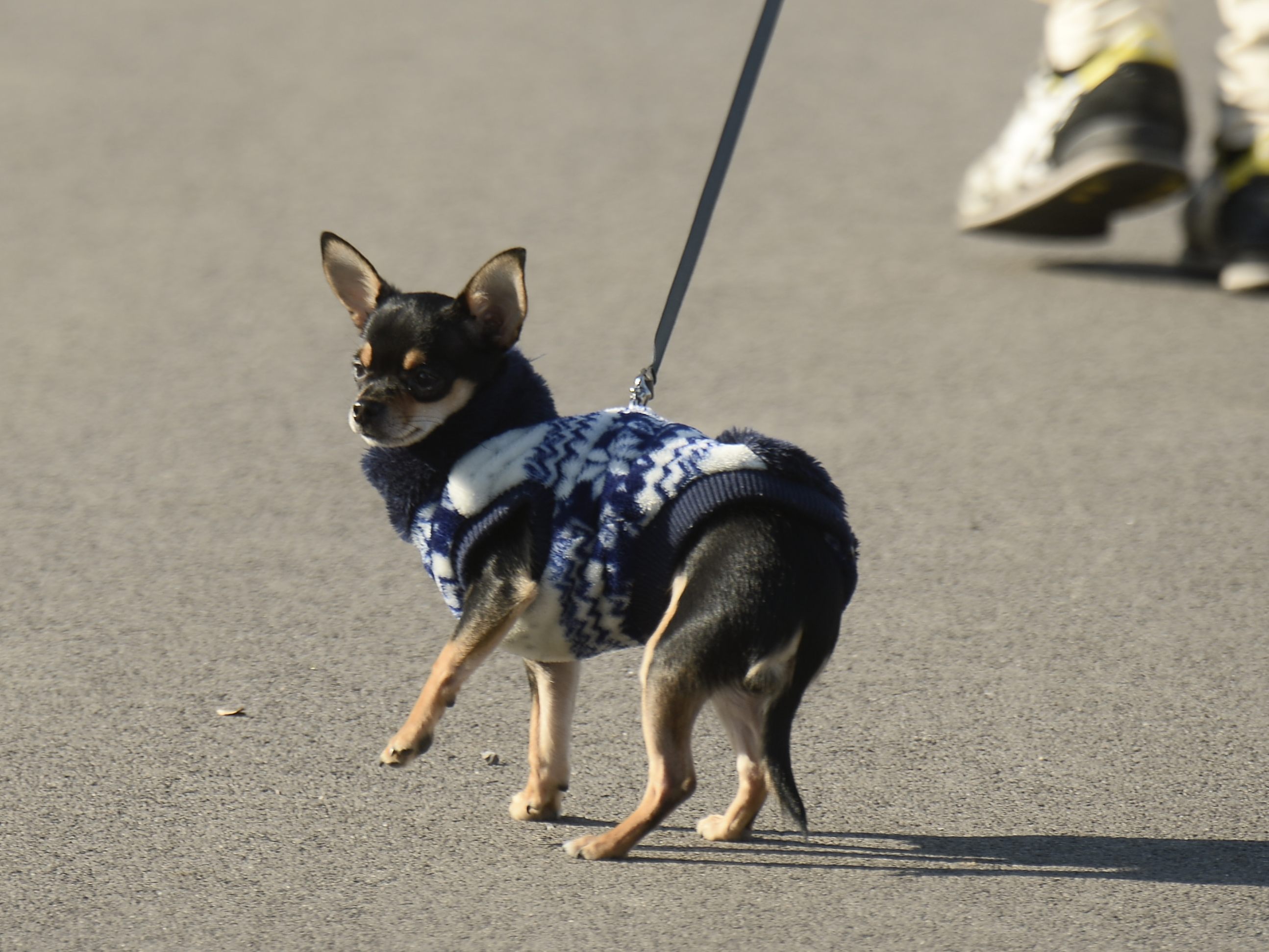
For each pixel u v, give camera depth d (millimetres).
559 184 17844
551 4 27688
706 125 20359
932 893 6164
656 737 6141
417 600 8930
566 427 6453
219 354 13023
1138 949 5754
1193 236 15266
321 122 20344
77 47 24297
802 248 15945
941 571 9328
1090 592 9055
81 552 9469
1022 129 15281
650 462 6254
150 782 6973
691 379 12414
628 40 24938
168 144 19312
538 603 6293
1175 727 7535
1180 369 12773
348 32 25500
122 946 5754
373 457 6625
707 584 6031
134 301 14273
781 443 6375
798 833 6672
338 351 13141
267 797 6879
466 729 7539
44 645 8289
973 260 15742
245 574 9211
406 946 5781
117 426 11516
